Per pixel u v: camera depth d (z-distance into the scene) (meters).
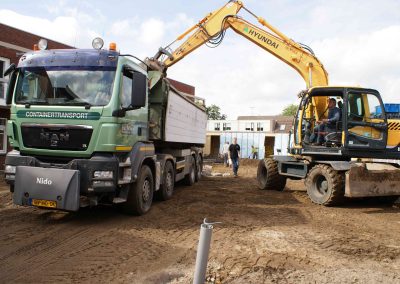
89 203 6.43
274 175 11.98
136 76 6.59
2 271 4.45
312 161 10.14
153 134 8.62
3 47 15.04
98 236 5.96
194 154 13.62
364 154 9.58
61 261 4.82
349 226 7.19
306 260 5.13
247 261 5.01
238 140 38.59
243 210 8.47
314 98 10.88
